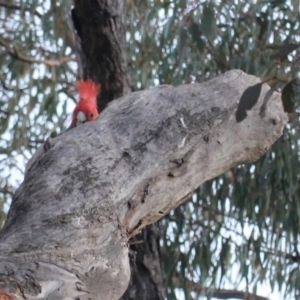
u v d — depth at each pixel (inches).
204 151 244.2
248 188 424.5
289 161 415.8
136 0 456.8
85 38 352.5
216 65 420.2
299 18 426.3
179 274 438.6
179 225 431.2
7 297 175.2
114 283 201.6
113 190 219.8
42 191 215.0
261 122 256.2
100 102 355.9
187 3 371.2
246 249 439.8
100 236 205.2
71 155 226.7
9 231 203.5
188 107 246.5
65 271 190.5
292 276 450.0
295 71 384.8
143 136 236.5
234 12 414.3
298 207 426.0
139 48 450.3
